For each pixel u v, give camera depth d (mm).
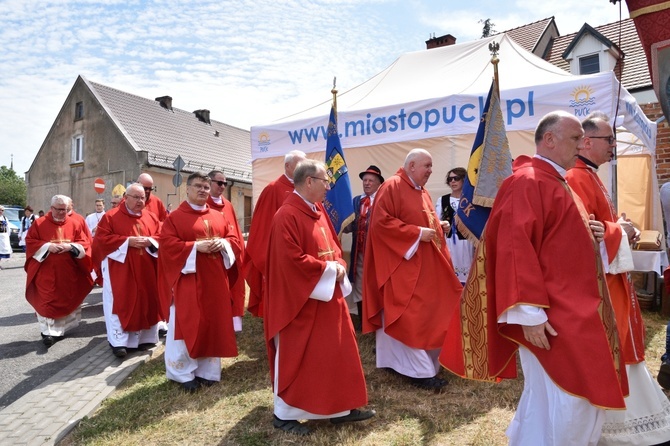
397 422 3523
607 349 2266
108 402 4074
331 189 5586
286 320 3375
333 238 3803
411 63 7836
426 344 4156
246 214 31094
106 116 27516
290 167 5289
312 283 3361
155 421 3658
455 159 6598
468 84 6566
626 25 12891
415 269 4301
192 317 4285
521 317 2311
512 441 2602
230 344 4438
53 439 3395
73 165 29078
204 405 3938
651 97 9773
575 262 2367
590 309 2305
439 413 3658
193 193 4637
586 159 3148
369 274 4574
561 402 2336
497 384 4219
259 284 5488
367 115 6762
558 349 2297
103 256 5461
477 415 3602
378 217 4434
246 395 4113
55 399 4113
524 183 2461
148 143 27453
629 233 3197
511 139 6410
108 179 27438
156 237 5707
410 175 4566
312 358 3367
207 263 4461
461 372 2854
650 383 2895
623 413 2773
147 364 5117
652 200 7969
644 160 8883
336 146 5645
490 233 2629
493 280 2623
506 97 5887
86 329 6906
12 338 6480
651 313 6695
